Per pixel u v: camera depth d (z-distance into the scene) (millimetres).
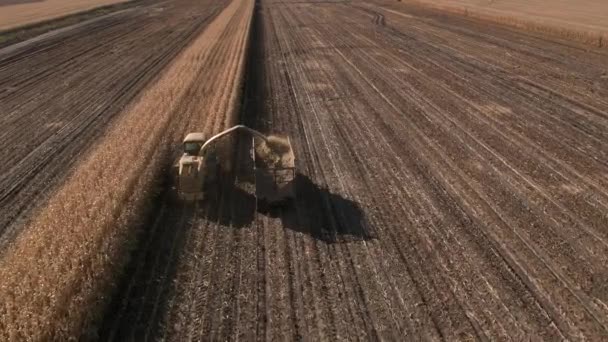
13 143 19703
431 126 20219
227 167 16047
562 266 10984
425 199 14188
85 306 9398
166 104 22328
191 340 9141
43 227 12047
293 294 10320
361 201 14188
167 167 16203
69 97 26297
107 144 17656
